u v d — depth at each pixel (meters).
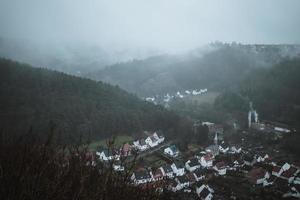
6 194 3.38
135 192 4.19
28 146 4.08
